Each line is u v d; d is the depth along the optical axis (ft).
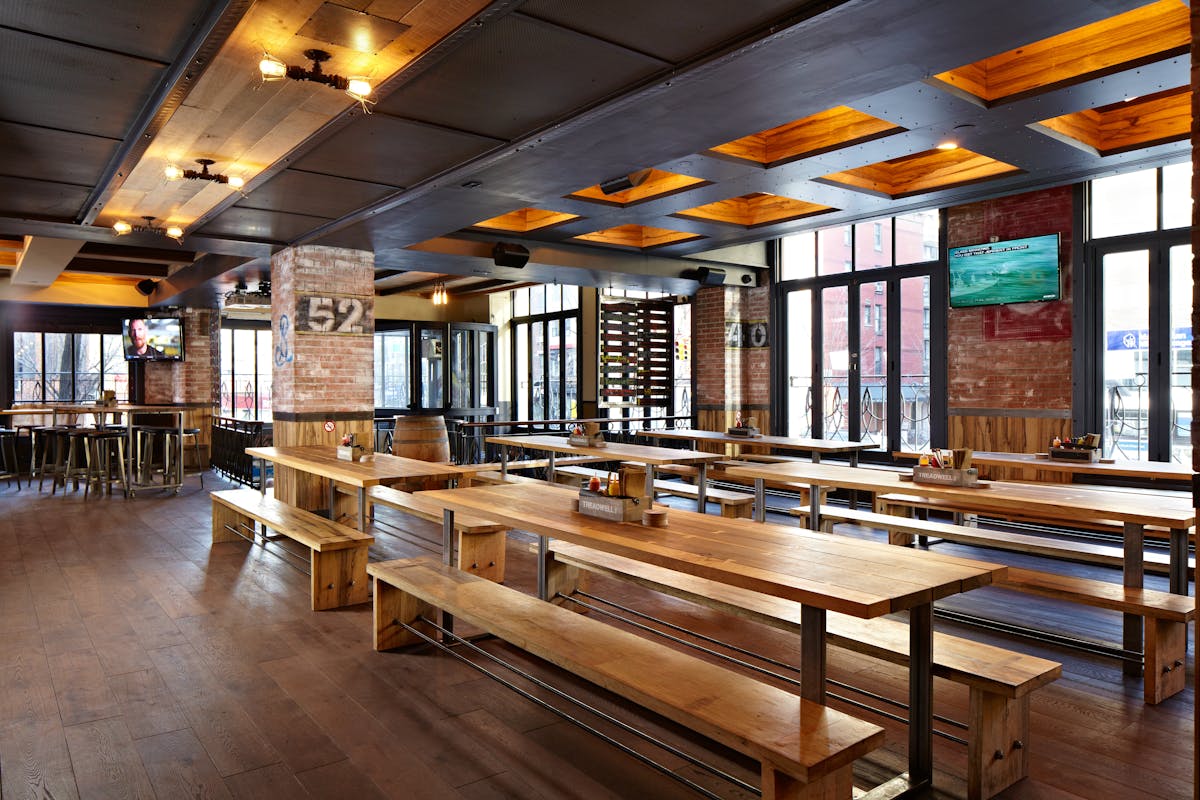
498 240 27.20
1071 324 22.98
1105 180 22.47
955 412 25.77
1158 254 21.40
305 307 24.41
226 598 15.51
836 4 9.68
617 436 36.45
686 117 13.58
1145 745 9.39
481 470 25.36
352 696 10.75
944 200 22.16
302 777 8.57
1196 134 5.42
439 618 13.51
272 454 20.26
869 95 12.93
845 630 9.51
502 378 49.03
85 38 10.58
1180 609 10.37
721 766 8.86
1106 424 22.49
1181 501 12.21
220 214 20.45
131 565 18.21
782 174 19.35
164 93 12.32
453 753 9.14
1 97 12.57
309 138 14.61
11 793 8.21
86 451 30.14
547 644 9.13
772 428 32.83
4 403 37.83
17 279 33.81
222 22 10.03
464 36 10.62
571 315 43.09
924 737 8.26
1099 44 13.39
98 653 12.39
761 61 11.30
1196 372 5.56
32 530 22.43
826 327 30.91
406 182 17.57
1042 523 20.98
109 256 30.68
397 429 26.86
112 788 8.32
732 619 14.11
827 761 6.38
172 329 39.65
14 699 10.63
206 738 9.50
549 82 12.26
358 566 15.17
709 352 34.53
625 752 9.13
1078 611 14.84
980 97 14.67
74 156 15.55
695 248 29.40
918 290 27.45
